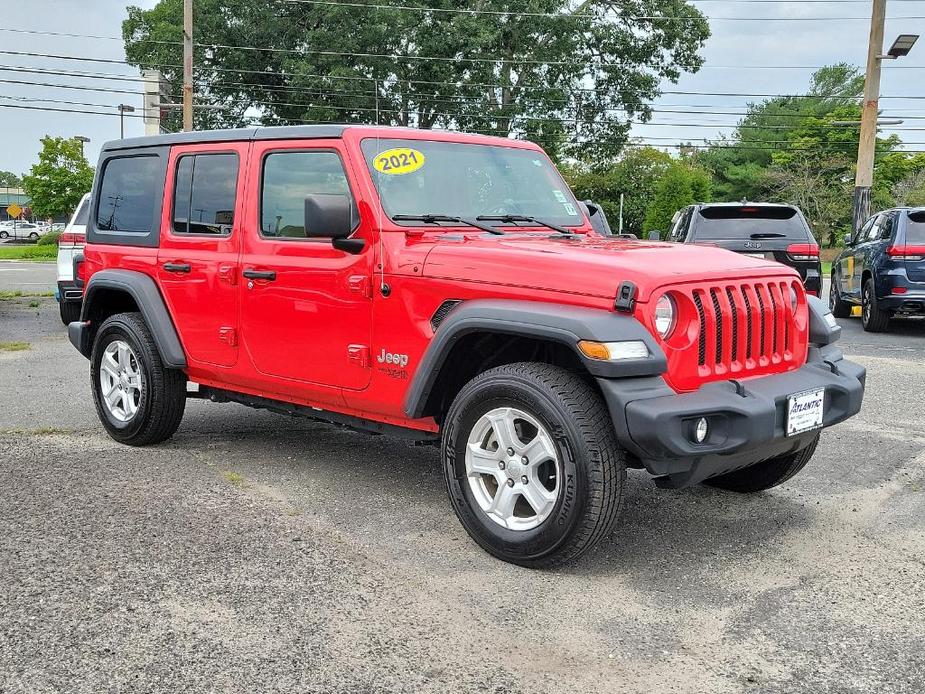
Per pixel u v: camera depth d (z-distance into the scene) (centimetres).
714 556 406
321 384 474
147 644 314
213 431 638
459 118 3866
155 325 557
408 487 507
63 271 1221
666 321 371
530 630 329
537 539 376
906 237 1203
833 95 7262
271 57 3916
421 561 394
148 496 480
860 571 389
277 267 486
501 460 392
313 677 293
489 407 393
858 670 302
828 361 446
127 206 598
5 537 415
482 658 307
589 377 401
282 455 573
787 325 432
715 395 376
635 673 299
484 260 403
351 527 438
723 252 439
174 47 3875
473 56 3803
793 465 467
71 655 305
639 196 5856
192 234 544
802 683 293
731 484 502
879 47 2245
